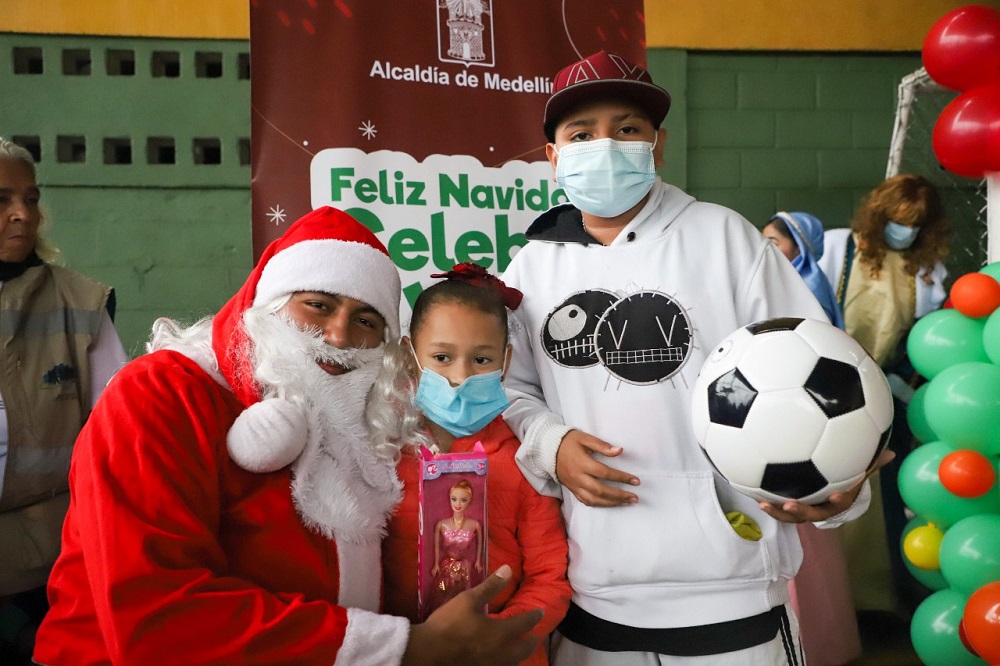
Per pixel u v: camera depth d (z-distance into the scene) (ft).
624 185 5.10
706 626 4.72
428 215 7.52
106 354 7.52
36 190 7.20
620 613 4.82
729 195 12.91
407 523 4.31
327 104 7.30
